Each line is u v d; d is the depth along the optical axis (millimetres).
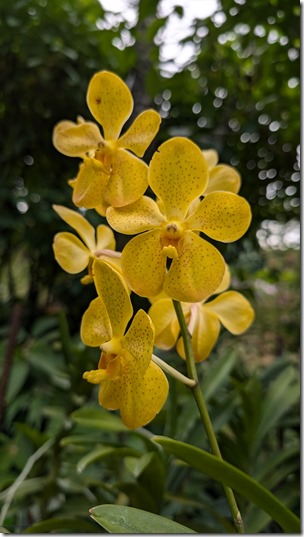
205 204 195
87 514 359
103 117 225
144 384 192
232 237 194
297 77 559
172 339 235
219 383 380
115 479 428
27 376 596
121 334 197
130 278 193
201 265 193
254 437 379
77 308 729
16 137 713
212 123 634
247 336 937
